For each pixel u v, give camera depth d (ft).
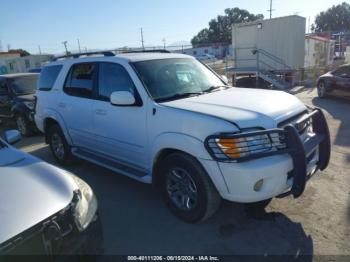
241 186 9.71
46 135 19.51
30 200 7.41
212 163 10.09
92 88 15.26
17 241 6.55
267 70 52.24
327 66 65.72
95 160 15.39
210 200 10.73
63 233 7.40
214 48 197.57
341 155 18.01
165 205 12.93
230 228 11.28
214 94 13.21
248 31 53.47
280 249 10.02
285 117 10.90
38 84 19.75
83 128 15.97
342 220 11.36
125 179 16.25
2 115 31.17
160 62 14.11
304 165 10.02
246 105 11.25
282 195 10.88
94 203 8.74
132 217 12.43
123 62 13.65
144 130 12.44
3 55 129.80
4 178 8.15
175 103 11.91
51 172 8.75
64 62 17.62
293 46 50.19
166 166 11.79
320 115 12.45
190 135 10.64
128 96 12.36
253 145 9.84
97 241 8.30
